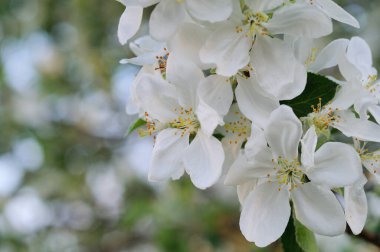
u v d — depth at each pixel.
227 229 0.57
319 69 0.30
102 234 0.67
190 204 0.58
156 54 0.30
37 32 0.66
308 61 0.29
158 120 0.29
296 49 0.28
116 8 0.59
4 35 0.67
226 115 0.29
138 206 0.59
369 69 0.30
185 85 0.28
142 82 0.29
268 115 0.27
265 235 0.28
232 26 0.28
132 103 0.31
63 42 0.66
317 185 0.28
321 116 0.28
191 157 0.28
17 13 0.66
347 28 0.52
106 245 0.66
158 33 0.27
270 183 0.28
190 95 0.28
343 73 0.29
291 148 0.27
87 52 0.62
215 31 0.27
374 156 0.29
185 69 0.28
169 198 0.59
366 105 0.28
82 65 0.65
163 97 0.29
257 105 0.28
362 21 0.56
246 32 0.28
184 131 0.29
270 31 0.28
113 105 0.67
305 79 0.27
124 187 0.67
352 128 0.28
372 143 0.31
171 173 0.29
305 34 0.27
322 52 0.30
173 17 0.27
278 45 0.28
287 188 0.28
